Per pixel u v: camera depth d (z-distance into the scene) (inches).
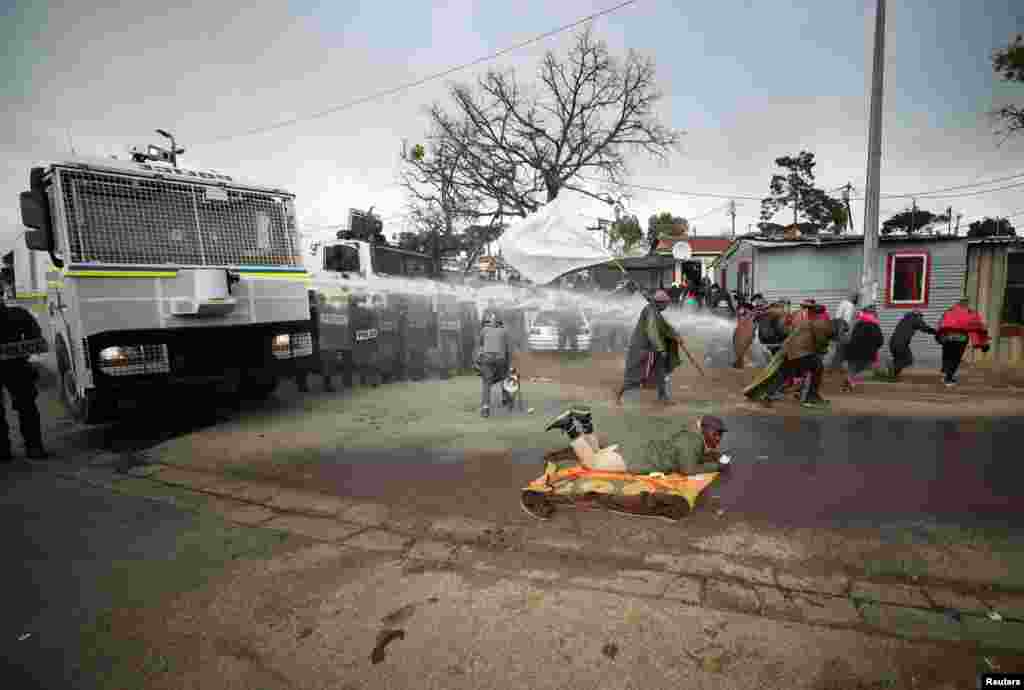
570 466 178.7
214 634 109.3
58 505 180.5
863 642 99.5
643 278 808.3
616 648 100.1
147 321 242.7
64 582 130.6
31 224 230.8
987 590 115.9
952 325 355.6
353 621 112.0
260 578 130.6
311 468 213.2
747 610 110.6
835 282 579.8
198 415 307.1
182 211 259.6
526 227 408.2
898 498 167.9
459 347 430.0
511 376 298.4
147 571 135.3
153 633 110.2
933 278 526.3
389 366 393.4
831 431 247.8
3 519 169.3
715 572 126.0
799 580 121.6
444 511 167.5
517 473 199.8
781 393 333.7
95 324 230.8
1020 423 254.8
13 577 133.3
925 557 130.3
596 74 1236.5
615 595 117.5
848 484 180.7
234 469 214.4
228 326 271.4
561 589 120.8
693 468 167.6
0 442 229.3
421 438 250.5
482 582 125.2
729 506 163.9
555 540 144.8
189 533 157.5
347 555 141.5
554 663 96.7
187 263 259.0
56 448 250.4
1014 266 503.2
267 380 289.0
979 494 169.5
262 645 105.3
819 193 1879.9
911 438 233.9
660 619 108.3
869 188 427.5
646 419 275.3
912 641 99.4
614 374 427.2
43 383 417.7
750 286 728.3
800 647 98.6
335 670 97.5
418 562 136.2
